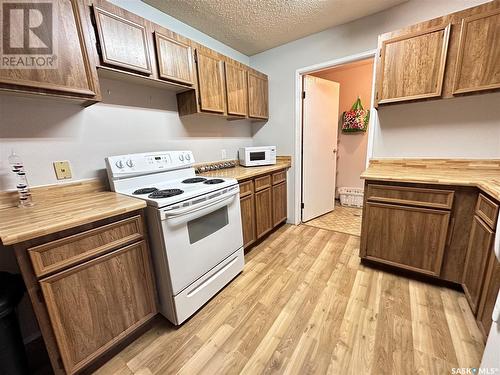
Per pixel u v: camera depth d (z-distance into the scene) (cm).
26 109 126
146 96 184
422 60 163
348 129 368
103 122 160
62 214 103
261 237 258
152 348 126
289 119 278
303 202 304
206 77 197
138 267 126
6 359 97
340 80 368
